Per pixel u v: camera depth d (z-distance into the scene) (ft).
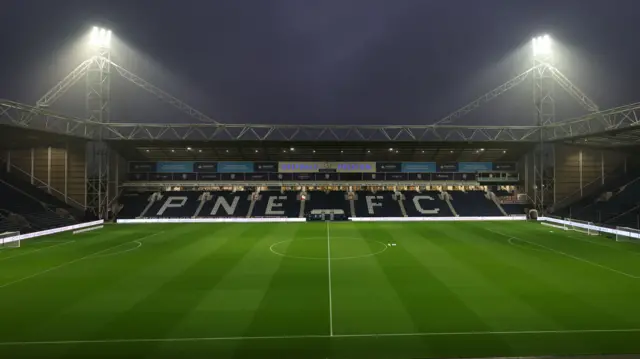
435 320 42.24
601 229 107.76
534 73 149.28
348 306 46.85
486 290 53.11
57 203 131.34
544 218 139.95
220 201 156.66
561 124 132.46
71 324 41.70
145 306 47.26
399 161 159.74
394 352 34.99
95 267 67.72
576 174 148.36
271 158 157.99
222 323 41.75
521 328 40.06
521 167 158.20
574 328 39.96
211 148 147.95
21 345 36.70
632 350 35.09
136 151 149.38
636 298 49.62
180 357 34.24
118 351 35.42
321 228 122.11
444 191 167.12
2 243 89.66
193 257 76.07
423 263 69.87
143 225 130.82
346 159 158.92
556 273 62.28
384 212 150.61
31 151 133.18
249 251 82.28
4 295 51.96
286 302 48.44
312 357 34.19
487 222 137.08
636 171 142.51
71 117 126.52
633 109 102.17
